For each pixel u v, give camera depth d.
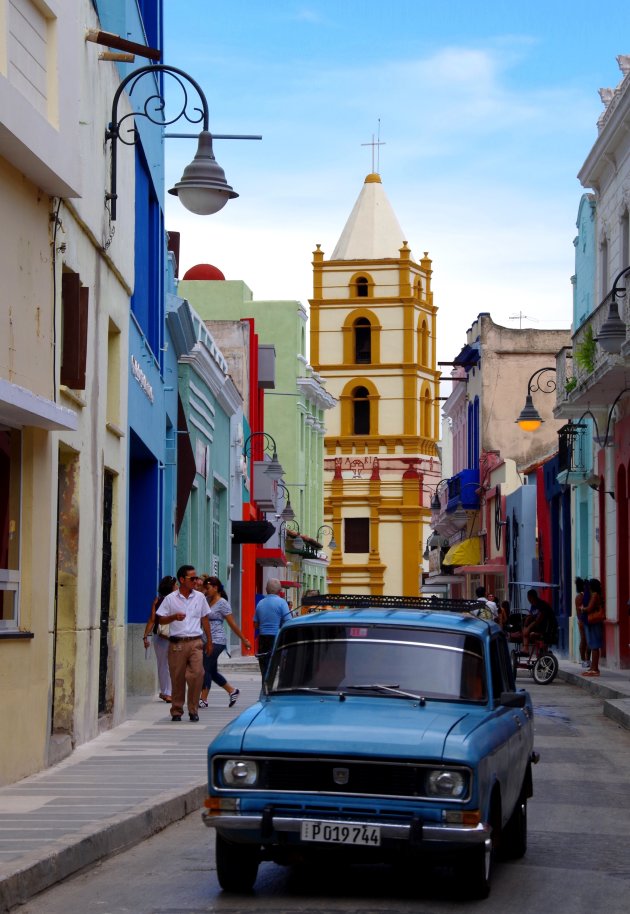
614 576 34.91
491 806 9.30
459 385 68.50
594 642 31.92
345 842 8.62
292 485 68.88
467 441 67.38
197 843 11.10
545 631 32.00
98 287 17.02
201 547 34.53
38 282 13.70
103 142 17.19
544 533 47.50
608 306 30.25
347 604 11.03
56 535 14.81
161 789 12.70
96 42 15.88
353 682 9.95
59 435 14.64
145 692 24.86
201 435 34.62
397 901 8.94
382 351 97.88
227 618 22.45
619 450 33.97
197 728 18.55
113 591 18.92
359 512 96.44
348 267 98.62
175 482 28.62
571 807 13.30
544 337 60.69
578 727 21.66
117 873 9.83
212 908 8.66
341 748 8.72
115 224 18.22
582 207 39.31
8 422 13.14
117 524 19.02
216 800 8.85
